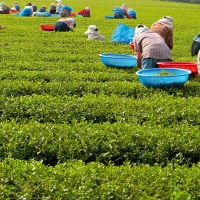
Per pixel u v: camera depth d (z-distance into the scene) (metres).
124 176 8.13
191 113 11.97
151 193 7.71
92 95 13.61
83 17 46.41
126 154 9.61
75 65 18.31
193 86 14.85
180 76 14.23
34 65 17.95
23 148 9.58
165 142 9.89
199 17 57.34
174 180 8.06
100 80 15.97
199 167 8.91
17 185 7.66
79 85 14.53
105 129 10.41
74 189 7.59
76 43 25.08
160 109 12.15
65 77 15.84
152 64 15.59
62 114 11.72
